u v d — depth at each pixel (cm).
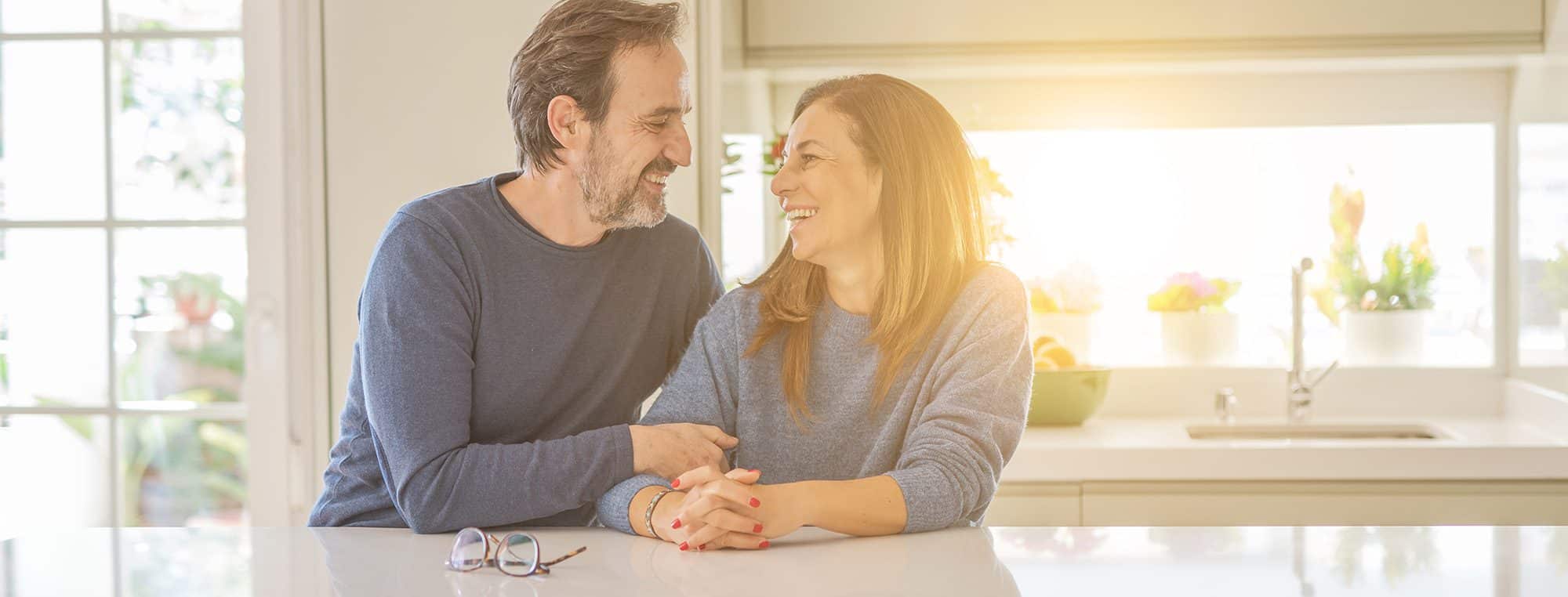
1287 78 266
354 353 136
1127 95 271
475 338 129
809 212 125
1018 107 274
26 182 252
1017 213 281
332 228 214
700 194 211
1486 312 268
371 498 132
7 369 252
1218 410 260
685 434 120
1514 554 96
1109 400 271
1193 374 270
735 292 135
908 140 124
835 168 124
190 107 255
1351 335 270
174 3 251
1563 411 225
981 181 246
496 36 212
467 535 97
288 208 214
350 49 213
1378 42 239
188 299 255
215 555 104
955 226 126
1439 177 269
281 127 218
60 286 253
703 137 210
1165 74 268
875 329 126
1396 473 208
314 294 215
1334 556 96
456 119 212
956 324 123
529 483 116
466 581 93
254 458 230
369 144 213
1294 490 210
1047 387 244
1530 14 234
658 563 98
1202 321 269
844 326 129
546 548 106
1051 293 271
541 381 132
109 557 103
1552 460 205
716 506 102
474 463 117
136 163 254
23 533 251
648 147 129
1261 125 268
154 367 255
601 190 130
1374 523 209
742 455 130
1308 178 274
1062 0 240
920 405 123
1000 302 123
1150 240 279
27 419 252
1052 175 280
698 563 98
